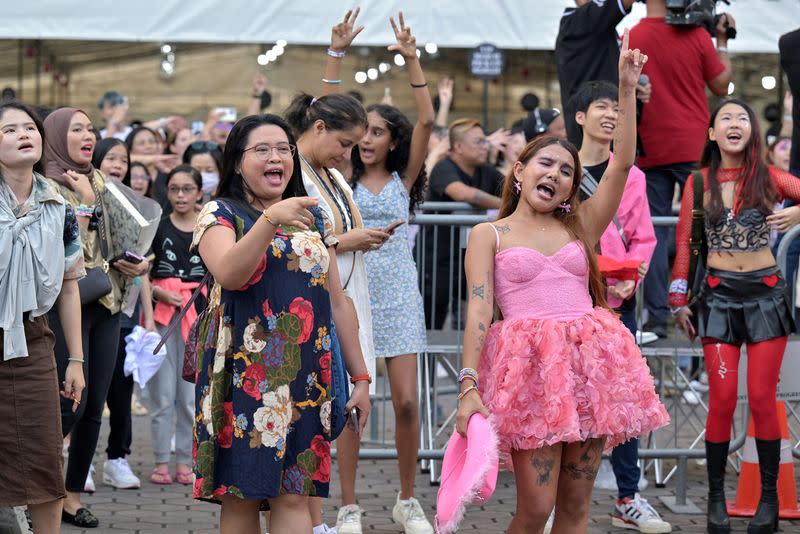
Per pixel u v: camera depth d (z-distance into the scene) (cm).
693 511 581
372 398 670
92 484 610
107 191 525
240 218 357
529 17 809
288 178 368
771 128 1162
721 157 540
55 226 414
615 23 664
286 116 479
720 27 737
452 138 793
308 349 355
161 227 655
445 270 705
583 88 532
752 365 525
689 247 542
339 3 805
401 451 529
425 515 565
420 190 564
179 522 547
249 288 350
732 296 525
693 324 546
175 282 645
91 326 517
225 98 1454
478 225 408
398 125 540
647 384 396
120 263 518
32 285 402
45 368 410
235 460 345
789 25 808
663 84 686
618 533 538
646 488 644
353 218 477
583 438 386
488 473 359
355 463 520
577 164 409
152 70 1456
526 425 384
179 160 811
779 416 574
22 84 1444
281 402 347
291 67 1415
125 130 992
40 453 405
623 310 521
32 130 413
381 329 523
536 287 397
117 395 620
